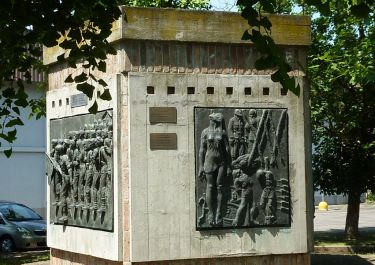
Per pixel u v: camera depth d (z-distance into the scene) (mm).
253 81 12867
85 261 13727
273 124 12922
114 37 12383
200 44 12703
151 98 12352
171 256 12289
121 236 12320
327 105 23562
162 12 12445
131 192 12156
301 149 13070
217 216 12500
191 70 12641
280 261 12953
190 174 12438
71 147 14047
